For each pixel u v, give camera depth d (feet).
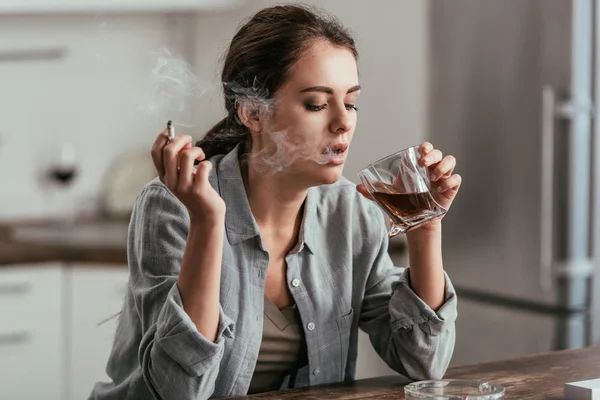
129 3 12.71
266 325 5.56
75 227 12.84
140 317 5.32
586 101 9.86
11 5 12.18
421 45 11.78
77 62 13.62
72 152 13.08
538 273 10.30
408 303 5.55
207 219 4.71
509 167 10.57
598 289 10.22
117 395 5.59
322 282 5.72
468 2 10.95
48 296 10.82
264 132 5.26
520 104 10.37
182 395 4.83
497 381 5.28
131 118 13.92
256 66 5.18
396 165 5.04
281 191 5.42
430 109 11.59
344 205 5.92
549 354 6.04
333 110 5.12
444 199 5.28
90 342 10.96
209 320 4.79
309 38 5.08
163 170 4.73
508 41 10.48
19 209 13.43
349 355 5.98
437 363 5.59
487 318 10.89
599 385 4.79
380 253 6.04
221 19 13.62
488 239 10.94
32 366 10.76
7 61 13.23
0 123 13.26
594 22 9.80
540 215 10.21
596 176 10.03
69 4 12.42
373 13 12.46
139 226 5.38
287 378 5.78
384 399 4.94
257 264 5.48
